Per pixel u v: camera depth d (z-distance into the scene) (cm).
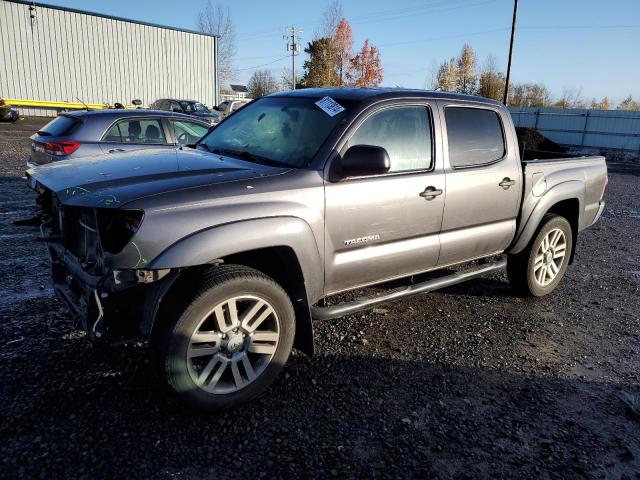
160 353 279
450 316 472
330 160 334
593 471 276
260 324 318
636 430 315
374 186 351
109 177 298
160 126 807
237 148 384
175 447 272
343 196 335
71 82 2833
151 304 274
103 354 355
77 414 291
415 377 360
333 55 5684
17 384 315
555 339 439
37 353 353
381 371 365
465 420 313
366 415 311
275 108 408
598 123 3000
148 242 262
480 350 408
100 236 273
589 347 428
